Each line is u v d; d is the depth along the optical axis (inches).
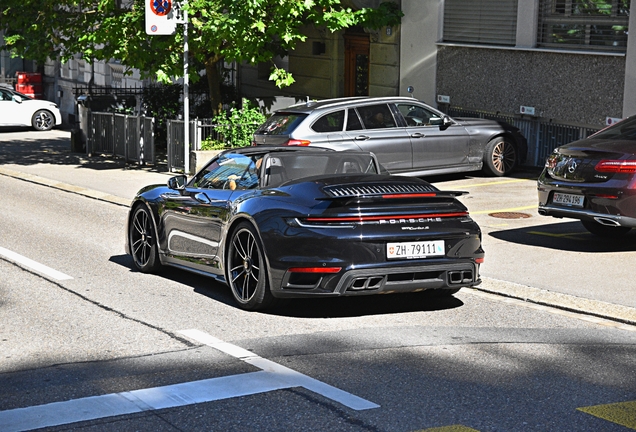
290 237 302.5
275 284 307.9
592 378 247.0
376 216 302.5
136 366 257.1
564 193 438.9
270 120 646.5
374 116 644.7
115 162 879.7
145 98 1007.6
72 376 248.2
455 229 311.4
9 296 351.3
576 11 689.0
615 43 662.5
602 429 207.8
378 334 293.4
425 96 832.9
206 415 216.4
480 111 781.3
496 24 757.3
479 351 273.7
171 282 379.2
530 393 233.3
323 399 227.6
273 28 751.1
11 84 1589.6
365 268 298.5
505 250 438.0
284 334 293.0
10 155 947.3
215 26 727.1
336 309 329.7
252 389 235.5
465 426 208.8
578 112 690.8
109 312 324.8
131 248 406.3
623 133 449.7
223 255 336.8
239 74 1103.0
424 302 343.0
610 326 311.7
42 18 831.7
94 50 793.6
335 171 351.6
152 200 392.2
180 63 774.5
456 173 725.9
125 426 209.5
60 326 305.1
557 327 308.0
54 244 468.8
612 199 416.8
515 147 703.7
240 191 341.4
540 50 710.5
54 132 1235.2
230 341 284.0
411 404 224.2
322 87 971.3
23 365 259.4
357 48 932.6
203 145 784.9
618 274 386.9
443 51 805.9
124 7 837.8
